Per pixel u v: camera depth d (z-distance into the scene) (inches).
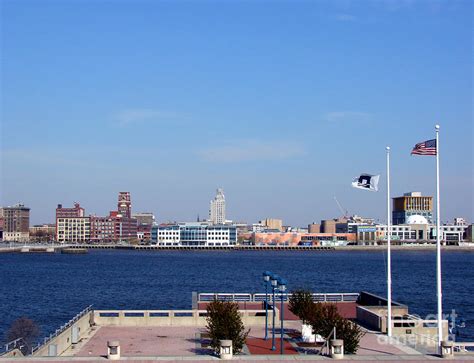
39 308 4399.6
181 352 2025.1
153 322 2571.4
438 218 2010.3
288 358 1722.4
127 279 7106.3
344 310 2940.5
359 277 7716.5
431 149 2055.9
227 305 2027.6
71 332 2175.2
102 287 6038.4
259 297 3432.6
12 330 2910.9
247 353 2027.6
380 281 7076.8
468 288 6122.1
